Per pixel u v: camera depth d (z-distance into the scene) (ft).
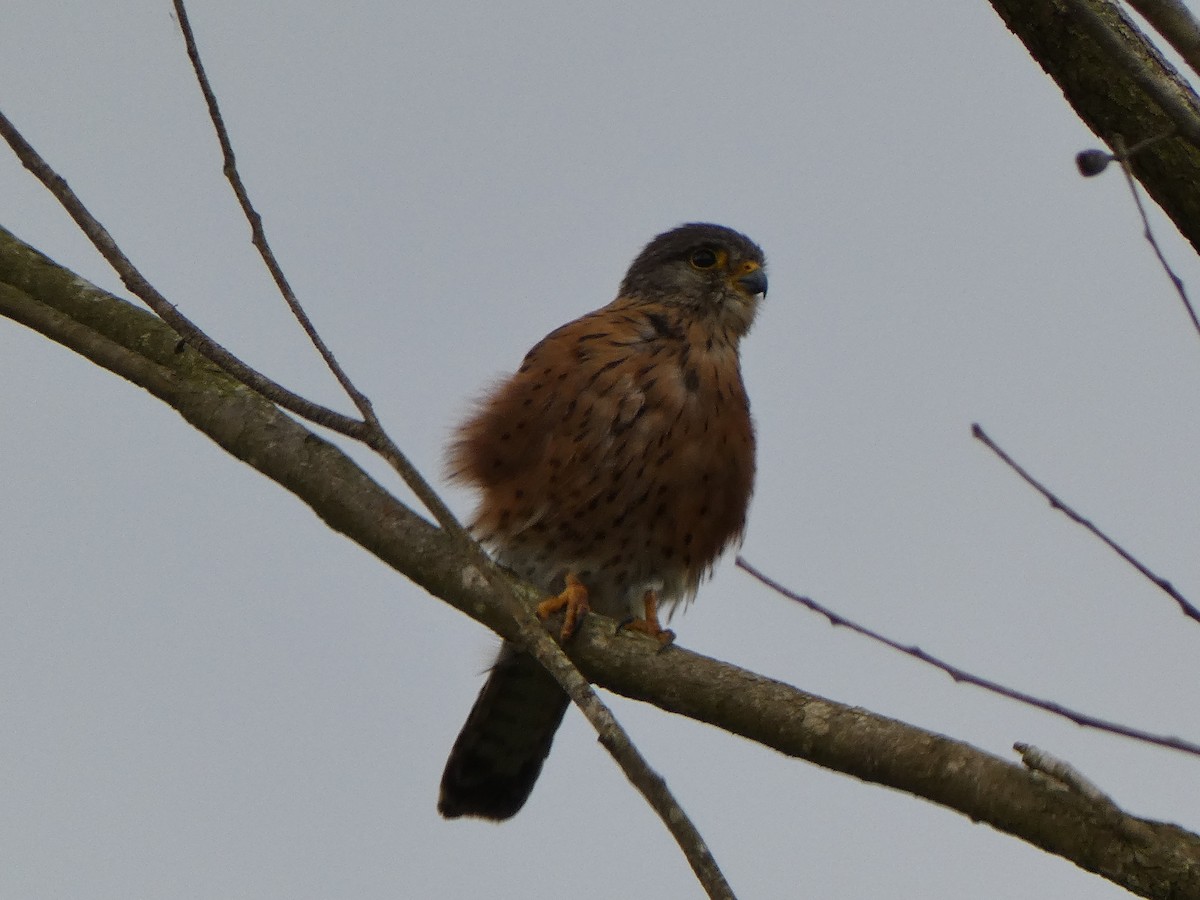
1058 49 29.17
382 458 25.02
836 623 25.68
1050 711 23.72
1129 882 23.82
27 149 28.17
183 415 33.17
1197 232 29.01
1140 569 23.90
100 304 35.12
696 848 20.62
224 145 26.50
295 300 25.75
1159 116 28.63
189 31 27.07
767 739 27.43
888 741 25.99
